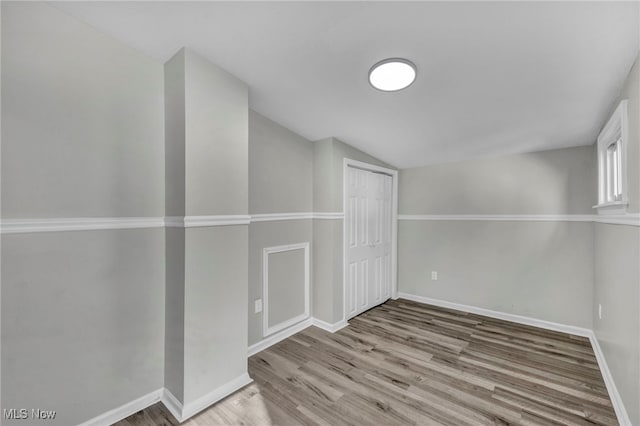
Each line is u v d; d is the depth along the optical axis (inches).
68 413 58.2
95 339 61.8
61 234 57.2
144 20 57.9
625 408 62.3
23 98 52.5
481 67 67.7
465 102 83.8
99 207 62.3
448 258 139.7
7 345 51.6
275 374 83.2
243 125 79.1
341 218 118.7
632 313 58.5
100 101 62.2
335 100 88.2
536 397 72.6
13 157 51.6
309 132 112.3
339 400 71.7
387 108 90.8
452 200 138.3
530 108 84.0
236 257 76.9
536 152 116.8
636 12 47.8
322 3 52.9
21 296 52.8
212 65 71.4
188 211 65.9
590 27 52.4
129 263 66.9
